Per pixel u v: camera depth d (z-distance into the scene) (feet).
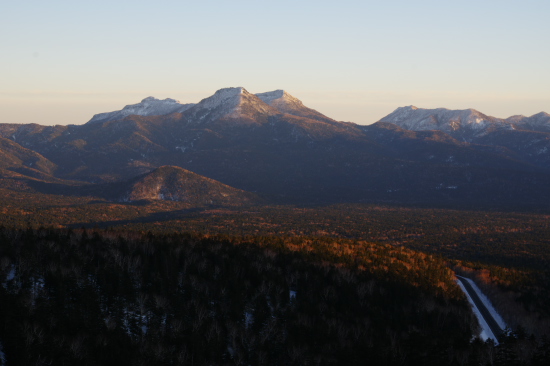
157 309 380.99
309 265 515.50
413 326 426.92
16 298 343.26
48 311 339.77
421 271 561.84
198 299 404.77
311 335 384.27
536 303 527.81
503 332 450.30
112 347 323.78
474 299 557.74
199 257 493.36
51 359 299.79
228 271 467.11
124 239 521.65
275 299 434.71
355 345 376.27
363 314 434.71
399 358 358.64
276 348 369.09
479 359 360.69
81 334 328.08
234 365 346.33
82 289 377.91
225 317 396.57
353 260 558.15
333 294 457.27
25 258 400.26
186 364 329.31
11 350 301.63
